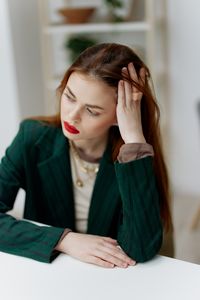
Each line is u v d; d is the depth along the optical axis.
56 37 2.63
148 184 0.91
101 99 0.90
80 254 0.90
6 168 1.12
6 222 0.99
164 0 2.33
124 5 2.38
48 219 1.18
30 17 2.48
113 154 1.05
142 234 0.90
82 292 0.78
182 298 0.75
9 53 2.33
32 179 1.13
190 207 2.57
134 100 0.94
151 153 0.92
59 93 1.02
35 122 1.16
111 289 0.79
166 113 2.54
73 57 2.41
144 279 0.81
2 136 2.52
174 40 2.42
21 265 0.88
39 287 0.80
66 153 1.10
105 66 0.90
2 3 2.24
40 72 2.64
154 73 2.22
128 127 0.93
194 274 0.83
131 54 0.95
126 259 0.88
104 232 1.10
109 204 1.07
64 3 2.53
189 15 2.34
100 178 1.07
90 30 2.29
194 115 2.53
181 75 2.47
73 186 1.12
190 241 2.22
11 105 2.44
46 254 0.90
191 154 2.63
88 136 0.96
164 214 1.05
